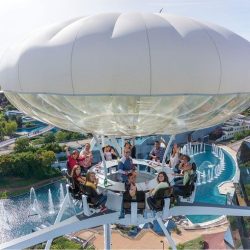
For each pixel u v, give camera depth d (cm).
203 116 1330
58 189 8131
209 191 7544
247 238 3844
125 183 1513
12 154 8981
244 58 1280
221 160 10219
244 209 1638
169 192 1462
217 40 1235
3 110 16838
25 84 1252
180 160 1661
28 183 8338
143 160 1794
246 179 4728
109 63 1126
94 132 1468
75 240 4700
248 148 5662
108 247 1733
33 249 4031
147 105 1204
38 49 1222
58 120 1378
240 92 1274
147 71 1126
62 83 1173
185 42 1171
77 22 1252
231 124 13288
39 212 6781
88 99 1187
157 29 1175
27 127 14550
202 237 4919
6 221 6341
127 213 1483
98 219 1473
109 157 1816
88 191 1441
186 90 1163
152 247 4434
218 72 1195
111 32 1172
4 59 1401
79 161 1712
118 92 1143
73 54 1152
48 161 8819
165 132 1473
